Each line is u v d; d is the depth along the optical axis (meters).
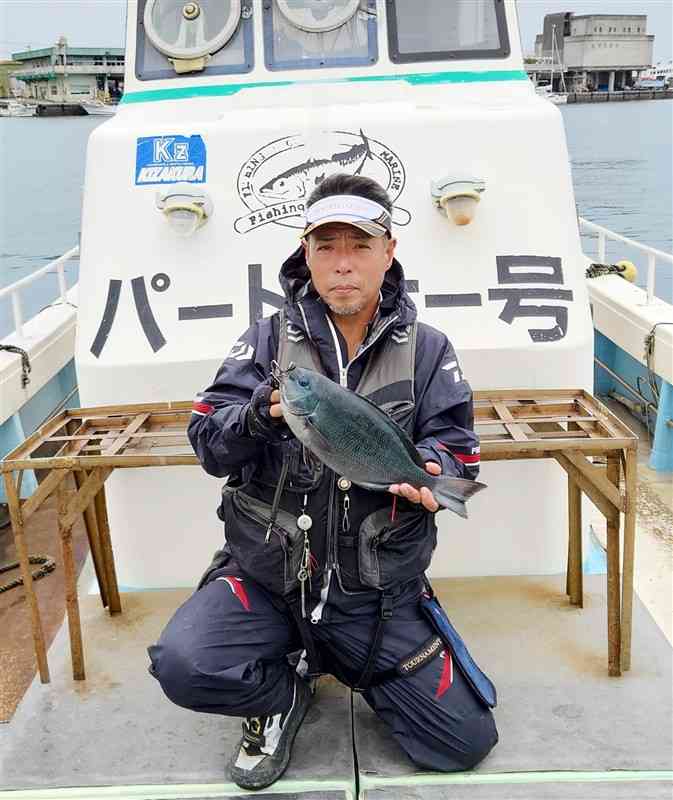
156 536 3.49
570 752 2.68
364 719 2.85
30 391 5.06
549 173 3.47
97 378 3.28
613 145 26.92
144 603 3.50
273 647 2.55
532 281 3.34
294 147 3.51
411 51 3.86
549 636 3.24
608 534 2.93
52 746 2.79
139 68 3.92
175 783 2.62
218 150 3.52
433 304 3.31
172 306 3.33
